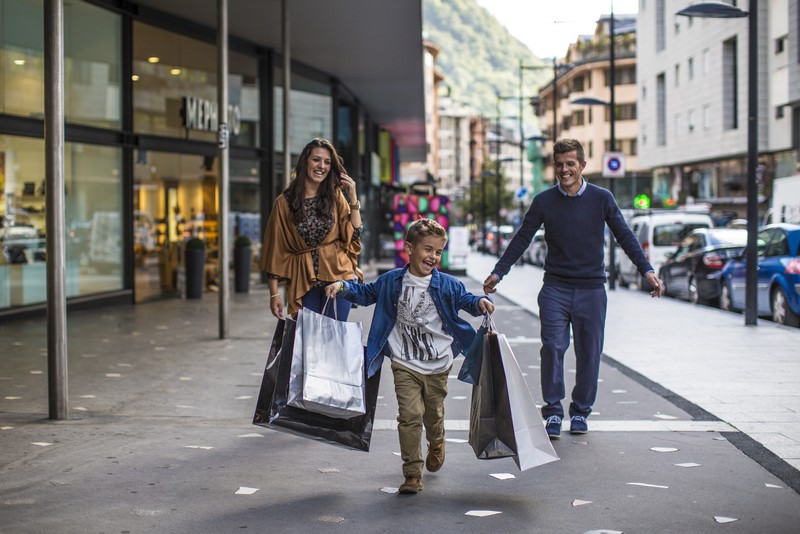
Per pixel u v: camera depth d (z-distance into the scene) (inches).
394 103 1587.1
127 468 240.1
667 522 195.3
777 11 1925.4
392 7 840.3
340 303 266.5
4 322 631.8
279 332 221.8
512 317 679.1
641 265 276.1
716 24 2222.0
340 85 1307.8
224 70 528.4
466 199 5108.3
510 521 196.1
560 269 281.7
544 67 2440.9
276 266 266.4
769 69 1982.0
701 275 823.7
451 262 1321.4
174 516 199.3
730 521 195.6
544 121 4692.4
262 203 1028.5
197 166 893.8
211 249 920.9
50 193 305.6
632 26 3998.5
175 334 557.0
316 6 834.8
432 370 220.5
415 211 1202.0
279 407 219.6
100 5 745.6
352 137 1483.8
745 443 269.6
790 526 192.9
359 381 218.7
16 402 337.7
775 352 471.8
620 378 392.2
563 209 279.6
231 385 376.8
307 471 238.7
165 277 853.8
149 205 823.7
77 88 722.8
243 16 861.8
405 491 217.3
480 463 247.8
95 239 752.3
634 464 245.6
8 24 642.2
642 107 2869.1
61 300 306.3
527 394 215.3
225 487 222.5
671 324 615.8
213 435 281.3
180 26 856.3
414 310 218.4
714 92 2251.5
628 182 3452.3
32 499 211.8
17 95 653.3
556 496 215.5
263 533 187.9
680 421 301.6
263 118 1026.1
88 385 376.2
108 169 768.9
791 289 609.6
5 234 646.5
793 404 330.6
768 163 2015.3
